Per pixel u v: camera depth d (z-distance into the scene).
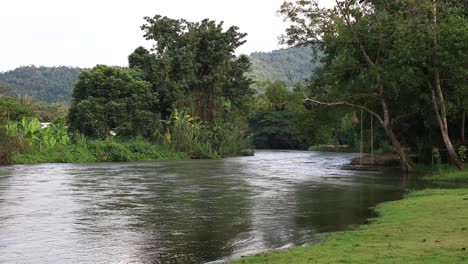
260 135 73.44
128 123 43.41
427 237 7.55
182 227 9.79
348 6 24.52
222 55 50.81
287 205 12.93
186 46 49.97
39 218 10.80
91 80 44.19
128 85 44.41
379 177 22.09
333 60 26.45
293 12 24.94
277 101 74.19
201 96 50.38
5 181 19.97
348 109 28.97
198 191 16.44
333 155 50.03
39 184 18.67
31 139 36.78
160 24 50.62
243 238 8.73
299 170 27.66
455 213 9.89
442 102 21.62
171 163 35.56
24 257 7.36
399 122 28.08
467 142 24.75
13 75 147.25
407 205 11.76
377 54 24.41
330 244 7.66
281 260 6.63
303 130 29.00
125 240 8.56
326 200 13.95
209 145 45.81
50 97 136.50
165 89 47.12
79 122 43.31
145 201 13.76
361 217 10.84
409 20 21.16
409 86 22.34
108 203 13.31
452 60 20.38
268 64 166.38
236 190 16.77
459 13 22.88
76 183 19.19
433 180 19.45
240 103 56.91
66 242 8.38
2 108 43.06
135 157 40.28
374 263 6.02
